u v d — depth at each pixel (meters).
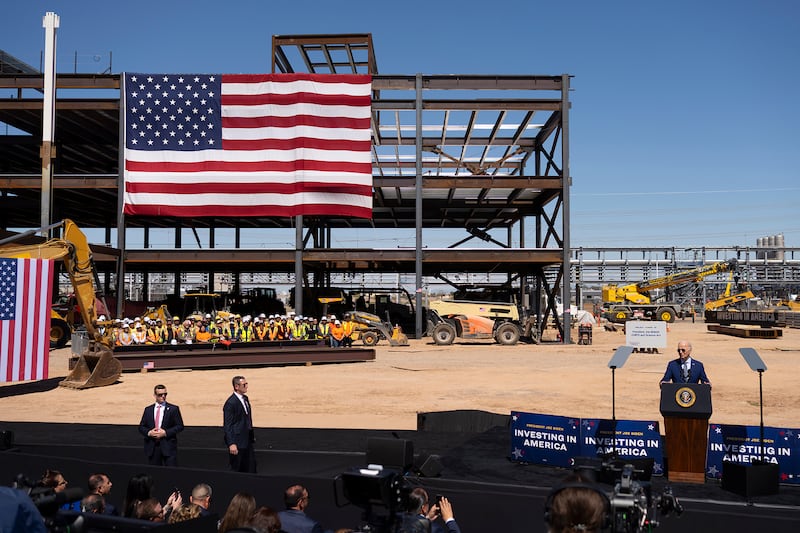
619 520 3.81
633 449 9.62
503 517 7.62
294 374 28.48
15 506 3.04
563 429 9.90
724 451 9.23
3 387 24.55
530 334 47.19
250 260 44.59
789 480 8.97
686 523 7.10
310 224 56.56
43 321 23.03
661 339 37.53
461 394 22.16
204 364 30.39
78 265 25.05
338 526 8.07
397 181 45.06
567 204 44.22
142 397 21.94
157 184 42.56
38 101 43.56
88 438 13.68
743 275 104.06
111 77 43.25
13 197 50.06
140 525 4.59
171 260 44.16
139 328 30.75
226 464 10.80
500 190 51.69
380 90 44.94
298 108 42.66
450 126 48.19
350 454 10.55
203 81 42.59
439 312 45.62
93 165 60.19
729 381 25.20
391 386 24.30
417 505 5.37
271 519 4.47
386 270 56.09
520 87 44.47
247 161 42.75
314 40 43.97
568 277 44.41
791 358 34.50
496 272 56.16
